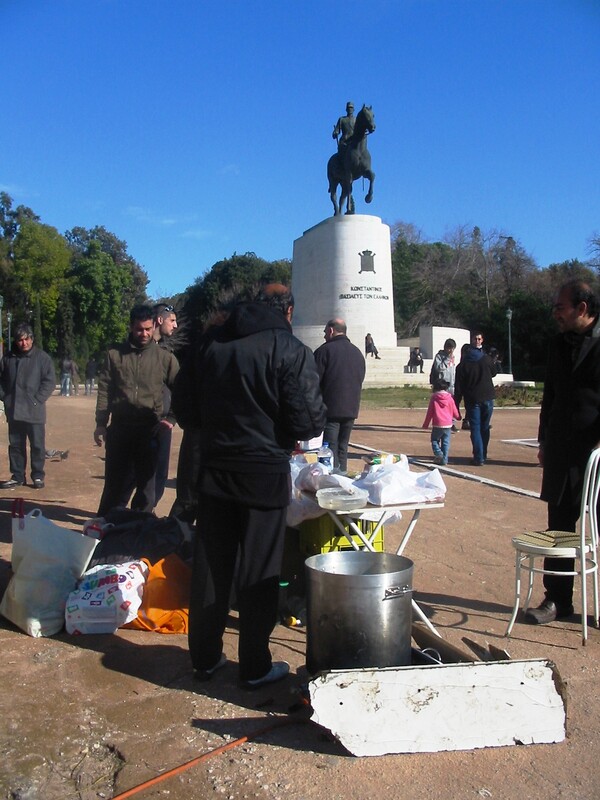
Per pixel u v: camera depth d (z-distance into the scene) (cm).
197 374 384
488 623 472
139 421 615
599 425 462
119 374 614
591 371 460
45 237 7012
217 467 361
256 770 298
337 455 843
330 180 3550
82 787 287
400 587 346
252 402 356
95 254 7200
